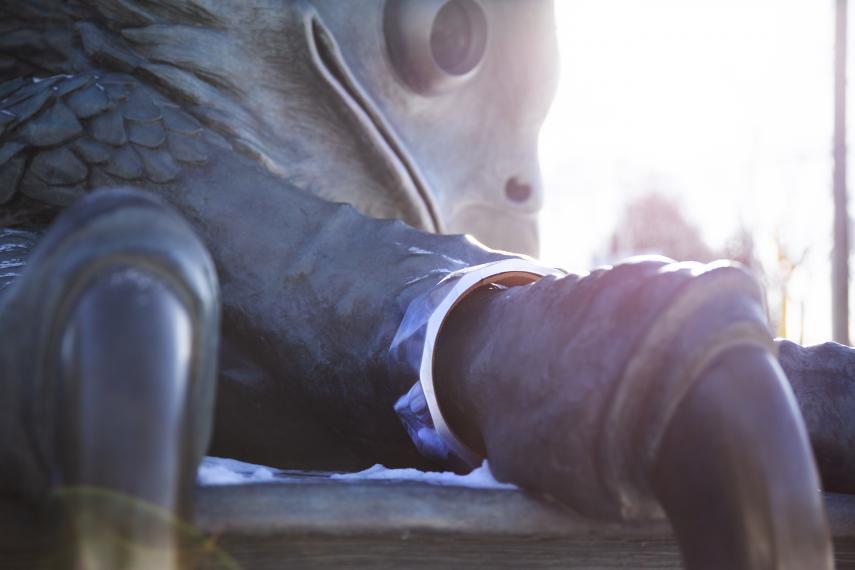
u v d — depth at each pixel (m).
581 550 0.58
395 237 0.78
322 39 0.99
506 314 0.60
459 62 1.12
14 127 0.82
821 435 0.68
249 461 0.81
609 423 0.51
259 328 0.77
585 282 0.55
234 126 0.94
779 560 0.47
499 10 1.17
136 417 0.44
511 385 0.57
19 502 0.50
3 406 0.47
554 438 0.53
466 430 0.63
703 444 0.49
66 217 0.47
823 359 0.70
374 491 0.55
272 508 0.53
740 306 0.50
